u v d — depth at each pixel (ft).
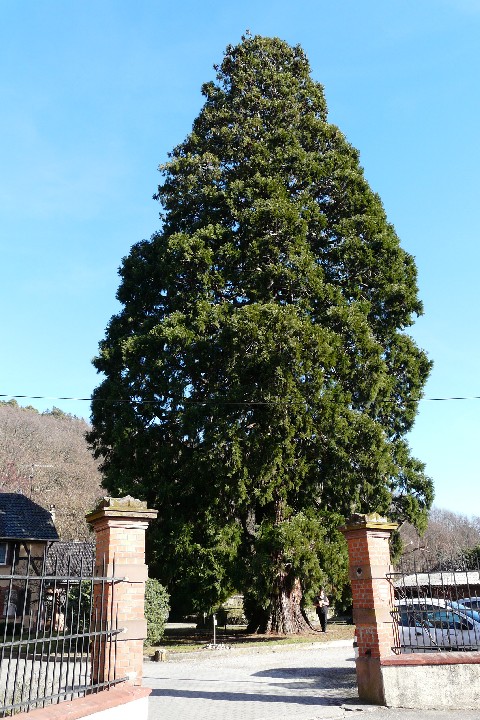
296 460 63.57
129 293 81.05
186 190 79.56
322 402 62.44
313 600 61.98
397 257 76.38
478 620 40.98
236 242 74.54
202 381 70.23
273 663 48.93
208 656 52.19
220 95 86.53
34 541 85.71
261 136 81.20
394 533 69.10
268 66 88.94
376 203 79.97
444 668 29.22
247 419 64.34
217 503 62.80
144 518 26.09
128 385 70.74
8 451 222.07
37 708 19.03
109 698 21.06
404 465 70.08
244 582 60.08
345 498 63.52
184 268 71.92
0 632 54.34
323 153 82.84
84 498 204.85
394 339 74.23
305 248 71.67
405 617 41.70
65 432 268.00
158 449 67.67
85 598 48.83
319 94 89.10
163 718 28.17
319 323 68.80
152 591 57.67
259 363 62.64
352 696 31.71
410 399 72.95
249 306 64.34
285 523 59.16
